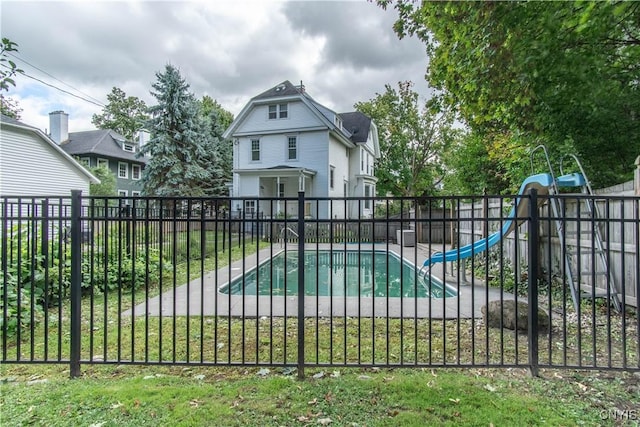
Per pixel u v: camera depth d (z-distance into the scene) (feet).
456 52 12.24
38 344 10.53
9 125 39.47
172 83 60.70
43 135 43.27
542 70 9.83
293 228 45.01
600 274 13.76
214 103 106.52
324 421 6.38
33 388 7.64
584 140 16.65
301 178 51.47
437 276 21.75
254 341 10.67
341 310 13.96
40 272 13.37
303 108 55.72
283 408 6.82
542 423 6.25
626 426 6.21
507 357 9.36
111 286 17.60
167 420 6.42
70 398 7.18
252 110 58.75
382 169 77.41
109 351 9.85
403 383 7.78
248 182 56.70
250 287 21.80
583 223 15.67
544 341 10.55
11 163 40.45
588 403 6.98
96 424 6.31
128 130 113.19
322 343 10.43
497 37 9.43
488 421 6.31
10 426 6.25
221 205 62.23
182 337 11.02
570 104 15.03
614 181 17.20
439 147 72.18
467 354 9.56
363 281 24.99
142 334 11.19
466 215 29.30
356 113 73.82
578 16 7.77
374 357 8.96
